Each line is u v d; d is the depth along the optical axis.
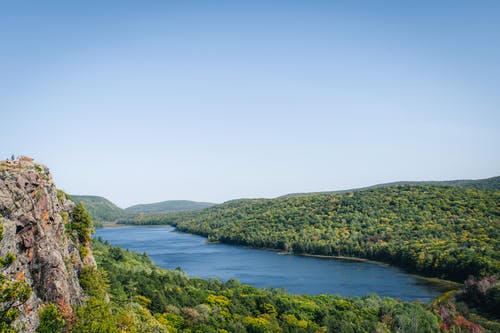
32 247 55.53
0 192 52.03
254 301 130.62
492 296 138.38
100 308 63.16
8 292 40.88
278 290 152.38
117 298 100.56
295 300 134.25
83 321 58.94
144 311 97.38
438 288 175.88
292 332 107.94
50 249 59.00
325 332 109.38
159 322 94.25
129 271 149.00
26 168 61.66
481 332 117.94
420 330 114.88
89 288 73.19
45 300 55.88
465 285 158.12
